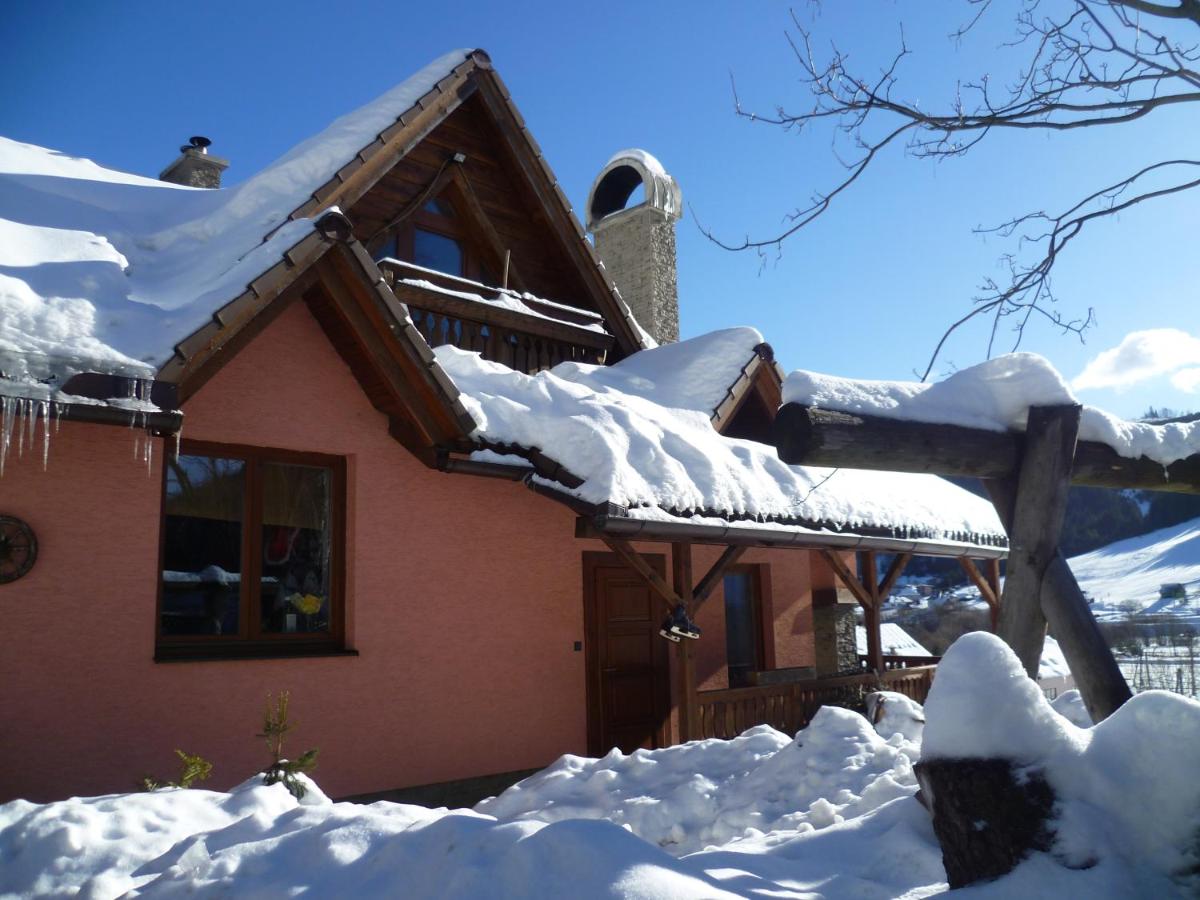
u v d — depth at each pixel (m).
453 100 11.65
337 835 3.53
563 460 8.96
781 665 13.47
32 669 6.73
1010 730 2.88
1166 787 2.69
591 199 17.20
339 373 8.79
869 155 5.99
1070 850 2.68
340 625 8.61
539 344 12.40
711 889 2.67
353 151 10.45
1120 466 4.62
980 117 5.73
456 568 9.36
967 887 2.74
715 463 9.99
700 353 12.41
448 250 12.20
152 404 6.50
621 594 11.18
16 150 11.77
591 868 2.73
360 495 8.74
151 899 3.36
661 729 11.31
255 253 7.68
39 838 4.31
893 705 8.22
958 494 15.19
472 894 2.79
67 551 6.99
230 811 4.96
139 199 11.54
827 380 3.88
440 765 8.92
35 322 6.44
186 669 7.44
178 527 7.79
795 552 14.12
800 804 5.82
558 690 10.09
